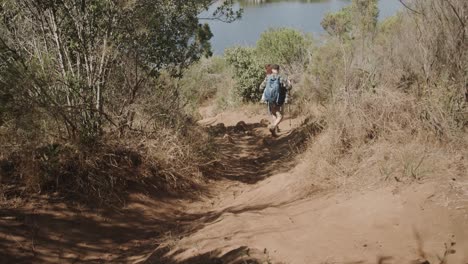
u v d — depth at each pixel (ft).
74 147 21.72
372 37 29.37
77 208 20.03
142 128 26.68
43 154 20.98
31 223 18.30
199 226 19.06
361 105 21.49
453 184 15.66
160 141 26.20
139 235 19.65
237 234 16.20
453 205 14.71
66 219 19.24
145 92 27.86
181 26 27.20
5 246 16.79
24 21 24.21
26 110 20.49
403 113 20.07
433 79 20.45
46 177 20.38
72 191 20.72
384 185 16.92
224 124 47.50
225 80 62.90
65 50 24.12
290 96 43.75
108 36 24.68
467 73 19.43
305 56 51.26
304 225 15.79
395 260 12.84
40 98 21.31
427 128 18.92
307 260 13.26
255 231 16.11
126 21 24.58
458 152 17.52
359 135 20.80
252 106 50.96
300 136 31.04
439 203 14.92
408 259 12.87
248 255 13.87
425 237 13.76
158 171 24.63
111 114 25.57
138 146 25.08
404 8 25.07
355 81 23.70
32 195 19.88
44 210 19.26
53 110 21.39
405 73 22.11
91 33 24.39
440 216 14.38
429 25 21.11
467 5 19.89
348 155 20.45
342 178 19.08
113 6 23.66
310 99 38.83
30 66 21.22
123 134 25.70
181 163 26.05
